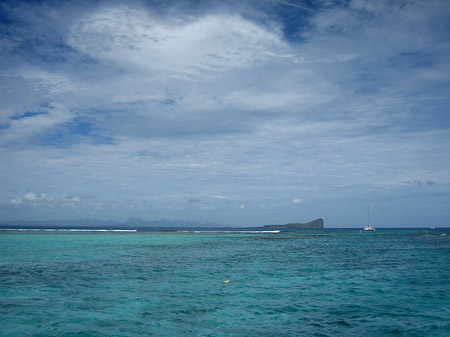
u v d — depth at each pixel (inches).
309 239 3132.4
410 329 481.7
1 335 448.5
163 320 518.3
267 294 695.1
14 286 760.3
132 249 1759.4
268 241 2728.8
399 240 2982.3
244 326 493.7
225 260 1291.8
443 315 551.5
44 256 1374.3
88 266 1087.0
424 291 729.6
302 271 1008.2
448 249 1918.1
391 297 673.0
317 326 494.6
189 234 4143.7
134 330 472.7
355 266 1128.2
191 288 750.5
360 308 591.5
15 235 3065.9
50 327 480.7
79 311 561.3
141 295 677.9
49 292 700.0
